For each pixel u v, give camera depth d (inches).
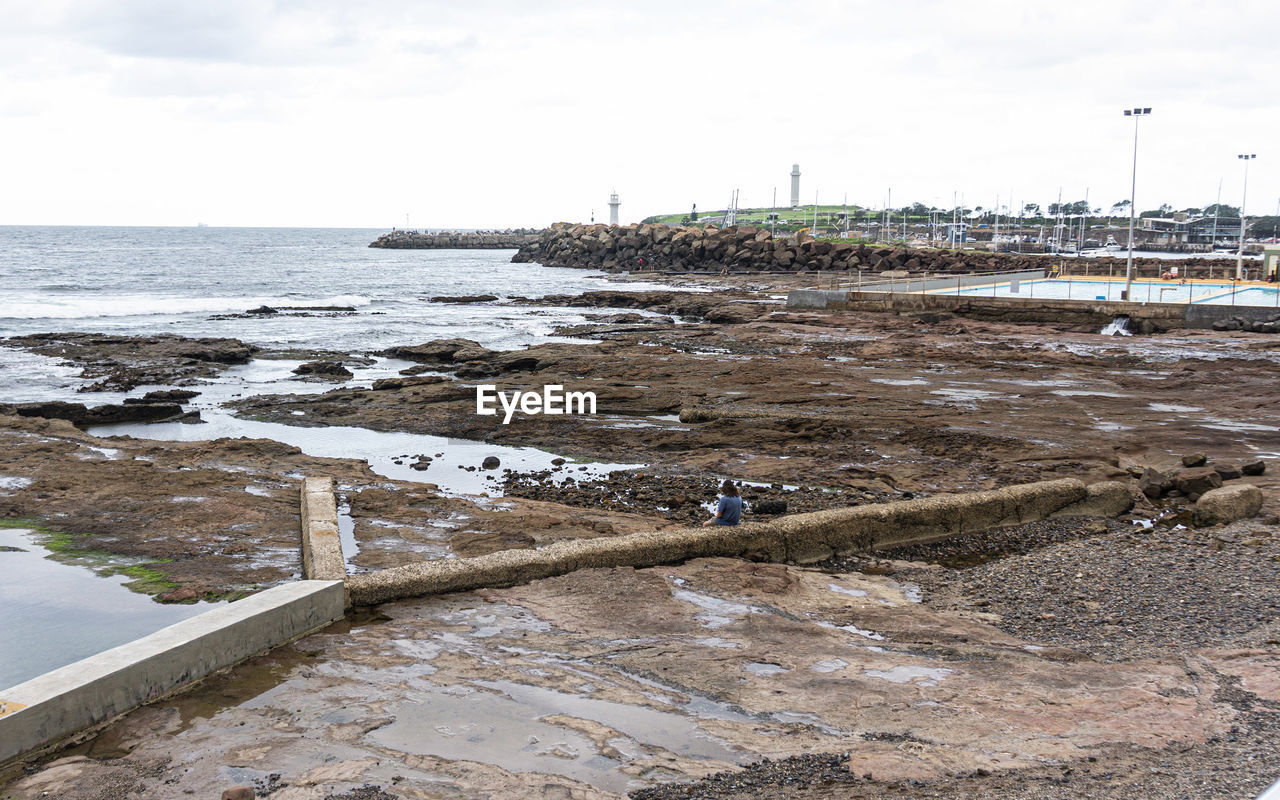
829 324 1904.5
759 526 509.0
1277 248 2425.0
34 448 723.4
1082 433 877.2
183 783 254.2
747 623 396.5
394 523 552.4
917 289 2369.6
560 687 323.6
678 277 3951.8
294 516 563.2
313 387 1186.6
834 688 323.9
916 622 405.7
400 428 917.8
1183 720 290.5
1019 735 281.9
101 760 268.4
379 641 367.6
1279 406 1018.1
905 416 959.0
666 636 378.9
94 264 4589.1
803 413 976.9
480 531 534.0
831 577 482.3
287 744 277.9
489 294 2903.5
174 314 2137.1
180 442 788.0
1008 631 400.8
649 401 1040.8
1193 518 603.8
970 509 571.5
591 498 652.7
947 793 242.1
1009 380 1219.2
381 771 259.6
